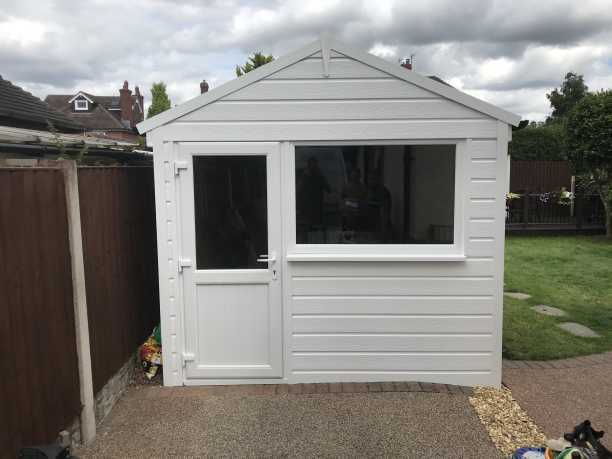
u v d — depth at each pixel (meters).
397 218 4.55
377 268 4.57
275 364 4.68
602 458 2.82
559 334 6.09
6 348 2.78
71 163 3.49
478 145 4.39
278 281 4.58
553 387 4.65
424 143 4.46
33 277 3.06
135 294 5.00
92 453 3.55
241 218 4.55
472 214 4.47
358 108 4.39
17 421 2.87
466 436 3.78
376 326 4.63
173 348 4.64
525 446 3.64
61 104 40.38
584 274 9.24
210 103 4.39
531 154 20.42
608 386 4.68
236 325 4.65
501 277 4.54
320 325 4.63
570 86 37.44
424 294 4.59
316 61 4.35
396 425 3.93
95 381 3.91
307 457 3.51
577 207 13.98
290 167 4.47
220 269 4.57
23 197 2.98
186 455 3.53
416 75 4.32
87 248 3.85
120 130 33.69
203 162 4.50
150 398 4.42
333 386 4.62
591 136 12.27
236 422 3.98
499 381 4.65
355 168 4.51
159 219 4.50
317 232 4.57
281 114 4.39
